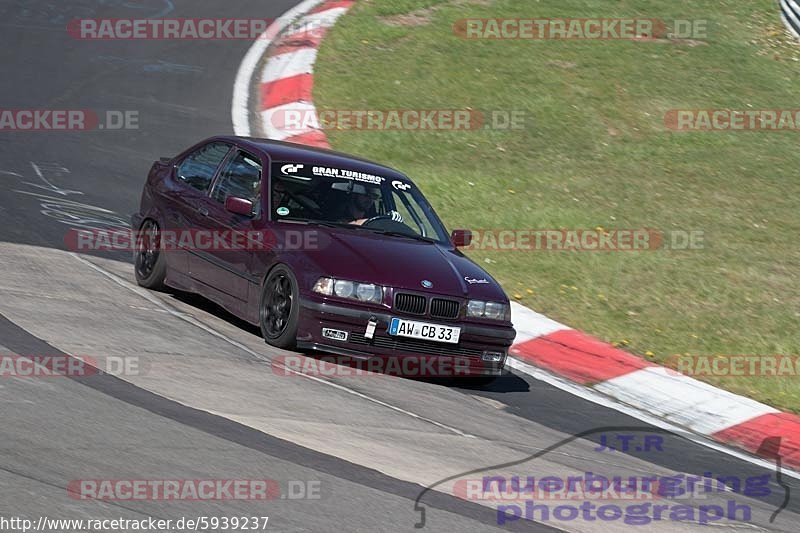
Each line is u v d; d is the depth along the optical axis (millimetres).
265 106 62500
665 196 54469
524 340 37562
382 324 30078
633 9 83125
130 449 21234
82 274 36031
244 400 25766
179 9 81875
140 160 52344
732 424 32656
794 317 41969
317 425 24906
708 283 44406
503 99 65812
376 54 71688
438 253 33000
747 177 58281
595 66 72000
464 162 56750
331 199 33594
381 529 19359
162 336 30203
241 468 21203
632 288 43406
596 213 51094
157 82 64812
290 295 30578
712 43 78438
